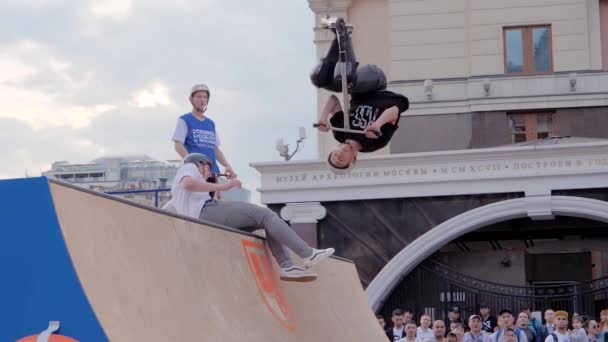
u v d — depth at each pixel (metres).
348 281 9.77
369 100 6.97
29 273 4.70
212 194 8.98
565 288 18.58
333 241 19.33
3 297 4.68
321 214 19.33
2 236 4.78
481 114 23.56
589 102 23.25
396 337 14.45
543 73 23.78
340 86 6.83
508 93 23.50
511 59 24.19
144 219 5.68
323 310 8.23
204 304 5.86
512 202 18.67
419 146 23.67
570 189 18.58
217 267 6.37
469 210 18.89
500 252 21.73
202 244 6.32
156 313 5.17
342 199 19.30
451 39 24.33
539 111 23.53
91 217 5.10
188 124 9.13
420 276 19.25
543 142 20.14
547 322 15.24
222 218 7.24
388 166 19.23
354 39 25.31
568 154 18.58
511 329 13.45
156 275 5.45
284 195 19.48
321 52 24.73
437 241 18.86
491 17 24.20
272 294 7.14
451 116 23.69
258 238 7.39
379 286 18.91
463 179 18.92
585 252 21.80
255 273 7.00
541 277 21.98
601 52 24.05
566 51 24.02
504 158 18.83
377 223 19.22
